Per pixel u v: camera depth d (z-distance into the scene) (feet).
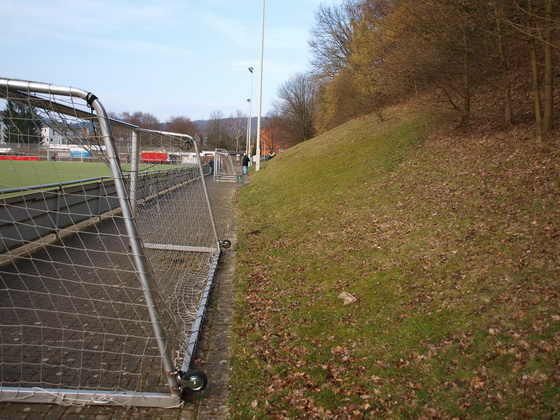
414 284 17.57
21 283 18.40
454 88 45.60
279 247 27.53
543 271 15.37
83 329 14.24
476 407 9.67
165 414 10.19
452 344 12.46
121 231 30.94
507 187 26.08
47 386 10.73
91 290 18.22
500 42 36.45
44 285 18.30
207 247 26.53
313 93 193.77
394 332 13.83
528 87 46.57
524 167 28.35
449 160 37.35
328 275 20.67
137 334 14.07
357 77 76.23
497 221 21.79
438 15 38.40
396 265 20.27
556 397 9.37
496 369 10.82
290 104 205.36
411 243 22.71
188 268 22.67
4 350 12.49
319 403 10.55
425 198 30.09
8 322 14.37
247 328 15.26
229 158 93.45
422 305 15.49
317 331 14.70
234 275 21.85
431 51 43.21
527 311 13.11
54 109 10.48
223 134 281.13
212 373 12.10
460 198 27.35
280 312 16.72
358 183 41.68
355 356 12.77
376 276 19.38
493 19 34.42
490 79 45.01
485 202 25.12
